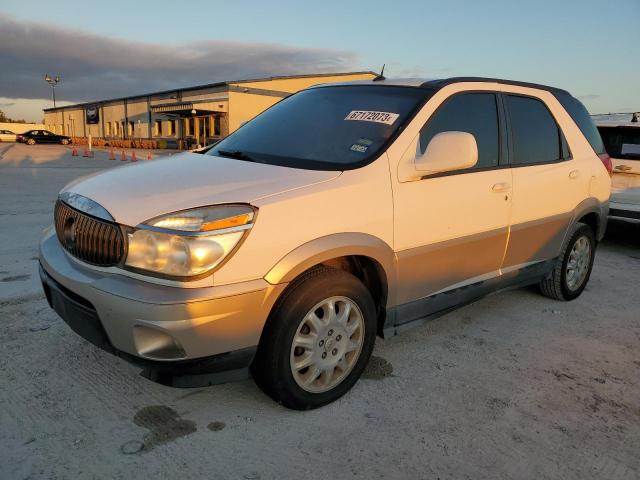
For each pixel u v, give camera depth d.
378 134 3.20
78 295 2.58
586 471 2.50
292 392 2.75
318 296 2.72
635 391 3.28
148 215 2.44
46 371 3.15
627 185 6.86
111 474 2.31
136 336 2.38
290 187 2.70
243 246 2.44
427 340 3.89
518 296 4.99
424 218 3.18
